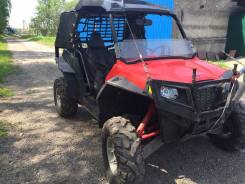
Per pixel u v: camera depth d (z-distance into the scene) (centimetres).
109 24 507
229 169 443
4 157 472
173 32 520
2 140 532
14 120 627
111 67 460
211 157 476
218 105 396
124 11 468
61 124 609
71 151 496
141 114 443
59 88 613
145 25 502
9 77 1078
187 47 488
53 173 430
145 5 504
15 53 2016
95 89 503
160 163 455
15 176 421
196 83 369
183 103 370
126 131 365
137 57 438
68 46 570
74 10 551
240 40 1772
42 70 1255
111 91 434
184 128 382
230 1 1755
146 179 413
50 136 552
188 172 432
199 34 1605
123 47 443
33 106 723
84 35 562
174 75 387
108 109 453
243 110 459
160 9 499
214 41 1723
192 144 518
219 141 493
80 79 541
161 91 362
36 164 454
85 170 439
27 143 522
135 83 385
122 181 357
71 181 410
